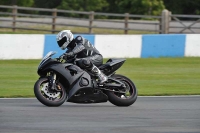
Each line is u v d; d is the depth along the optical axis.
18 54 60.22
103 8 143.75
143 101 33.66
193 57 65.75
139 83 45.47
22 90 39.56
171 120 25.81
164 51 65.50
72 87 29.50
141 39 64.50
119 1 140.00
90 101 30.02
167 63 60.34
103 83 30.23
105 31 92.69
